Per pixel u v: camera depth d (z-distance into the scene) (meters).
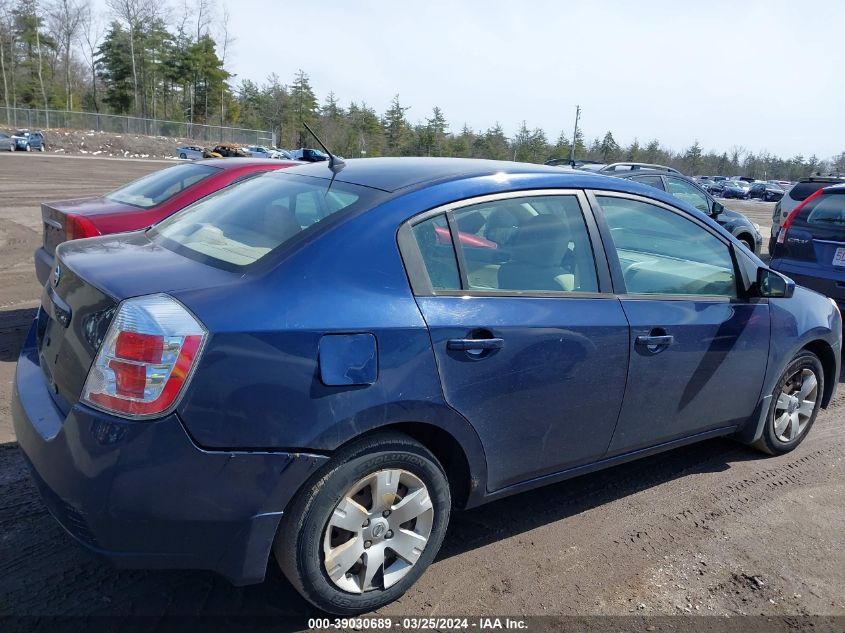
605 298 3.17
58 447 2.25
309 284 2.41
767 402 4.05
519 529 3.35
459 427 2.69
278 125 86.75
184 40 87.00
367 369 2.40
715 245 3.77
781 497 3.83
